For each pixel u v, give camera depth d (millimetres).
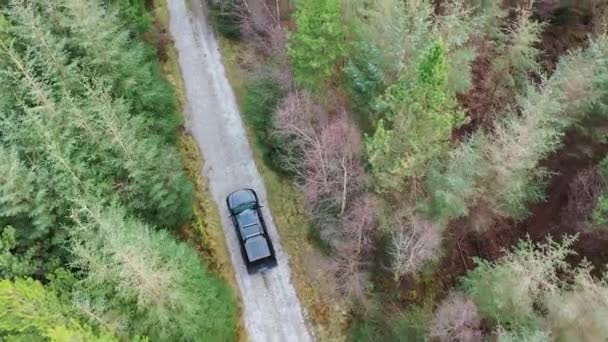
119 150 22906
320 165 23781
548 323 21344
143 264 18266
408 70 22219
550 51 29141
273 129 28141
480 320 22594
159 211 24906
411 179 23250
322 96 25562
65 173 21266
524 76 26672
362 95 24469
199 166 29781
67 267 21188
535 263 21219
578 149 25844
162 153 25000
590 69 23172
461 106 26078
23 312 17359
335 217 25234
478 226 25625
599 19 27891
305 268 26953
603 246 25531
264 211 28422
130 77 25344
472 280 23281
